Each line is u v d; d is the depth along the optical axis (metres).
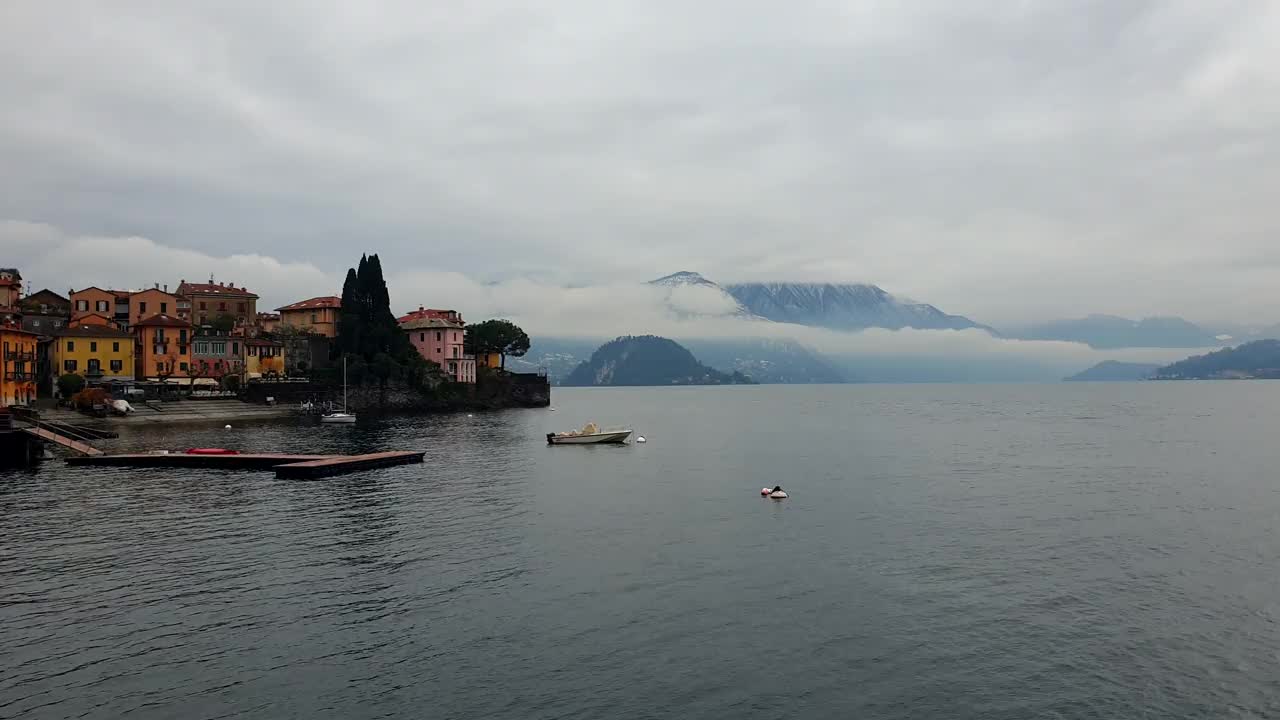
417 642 33.59
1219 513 60.25
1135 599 39.41
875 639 34.22
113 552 47.66
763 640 34.06
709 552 48.00
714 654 32.59
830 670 31.23
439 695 28.97
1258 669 31.31
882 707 28.38
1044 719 27.59
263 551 47.88
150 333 168.25
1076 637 34.50
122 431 132.00
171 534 52.38
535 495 68.00
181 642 33.41
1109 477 79.81
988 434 136.88
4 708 27.67
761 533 53.19
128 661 31.55
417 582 41.56
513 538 51.41
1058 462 93.12
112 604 38.03
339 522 56.22
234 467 85.75
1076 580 42.44
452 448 108.81
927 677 30.67
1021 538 51.91
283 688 29.38
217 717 27.30
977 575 43.34
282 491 69.62
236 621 35.84
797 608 37.94
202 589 40.31
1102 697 29.12
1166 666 31.64
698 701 28.70
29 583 41.25
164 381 167.00
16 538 51.25
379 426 150.88
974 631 35.19
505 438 125.19
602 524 55.88
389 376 195.00
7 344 129.38
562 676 30.55
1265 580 42.50
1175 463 91.38
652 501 65.31
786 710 28.12
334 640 33.75
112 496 66.88
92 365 157.62
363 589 40.38
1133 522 56.97
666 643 33.66
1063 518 58.34
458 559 46.09
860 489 72.12
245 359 180.12
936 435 135.62
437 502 64.38
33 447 90.31
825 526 55.41
